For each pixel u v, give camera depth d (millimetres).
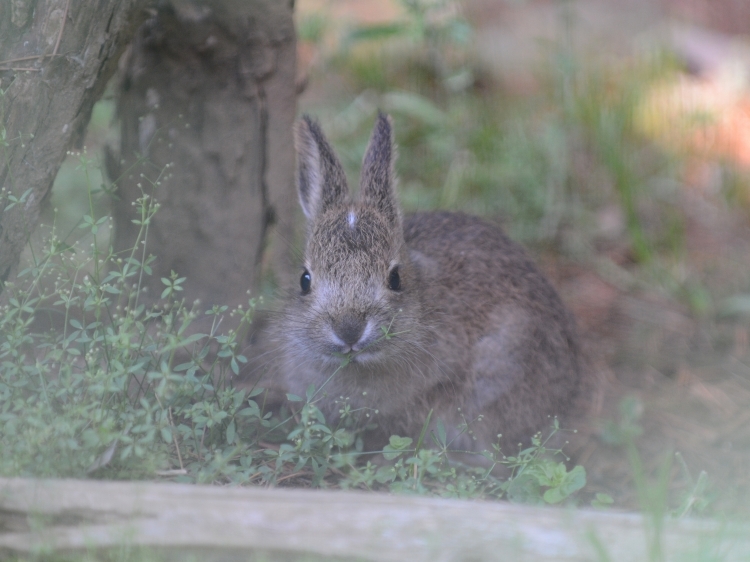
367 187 10172
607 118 17328
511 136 16641
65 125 8688
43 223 10211
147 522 5965
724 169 16828
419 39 16453
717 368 12852
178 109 10352
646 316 14023
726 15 22797
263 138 10664
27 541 5891
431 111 17062
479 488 8797
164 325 10125
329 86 18812
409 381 9922
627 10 22328
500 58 19797
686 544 5992
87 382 7621
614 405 11922
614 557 5820
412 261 10273
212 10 9977
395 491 7855
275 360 10258
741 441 11109
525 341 10656
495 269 10891
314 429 8383
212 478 7469
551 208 15695
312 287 9484
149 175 10438
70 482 6238
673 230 15320
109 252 8719
